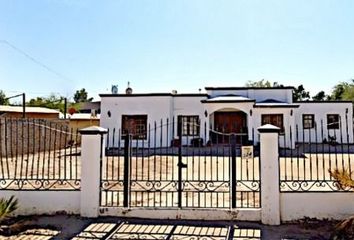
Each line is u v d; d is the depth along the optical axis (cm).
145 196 890
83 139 742
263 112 2573
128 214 723
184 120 2667
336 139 2809
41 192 747
